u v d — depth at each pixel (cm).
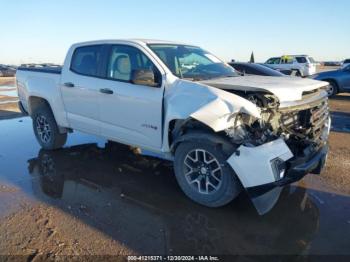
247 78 451
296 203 400
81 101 525
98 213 377
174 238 328
